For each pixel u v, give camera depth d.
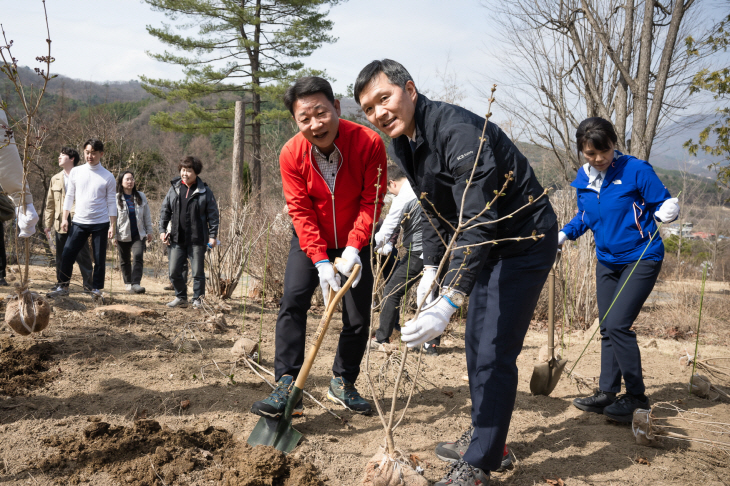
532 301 2.23
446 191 2.32
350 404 3.07
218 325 4.67
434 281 2.01
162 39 19.38
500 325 2.19
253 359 3.72
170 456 2.28
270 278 6.76
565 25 8.41
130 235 6.98
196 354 3.85
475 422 2.22
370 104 2.17
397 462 2.08
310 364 2.45
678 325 6.74
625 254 3.13
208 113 20.41
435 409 3.21
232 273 6.65
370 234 2.85
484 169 2.00
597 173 3.22
